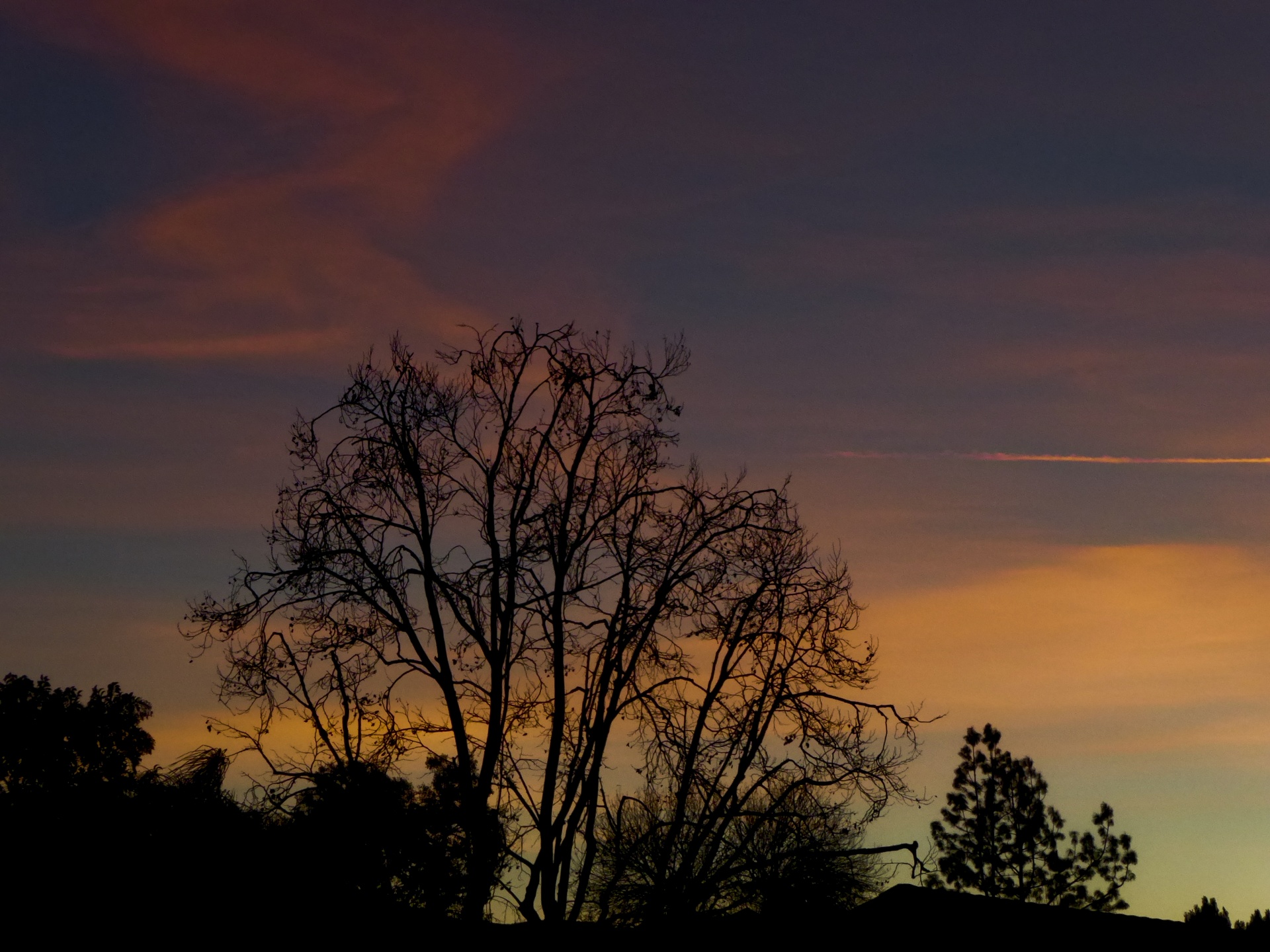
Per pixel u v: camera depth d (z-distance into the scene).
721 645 22.95
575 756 22.36
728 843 22.38
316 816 19.86
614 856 22.38
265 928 19.11
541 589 22.31
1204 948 22.27
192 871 19.20
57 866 18.98
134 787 20.34
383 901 19.75
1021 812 40.69
